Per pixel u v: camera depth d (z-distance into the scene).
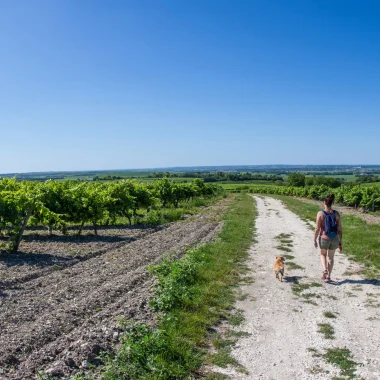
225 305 8.58
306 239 17.81
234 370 5.86
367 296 9.24
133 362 5.68
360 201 39.47
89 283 10.31
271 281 10.66
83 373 5.54
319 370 5.85
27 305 8.48
